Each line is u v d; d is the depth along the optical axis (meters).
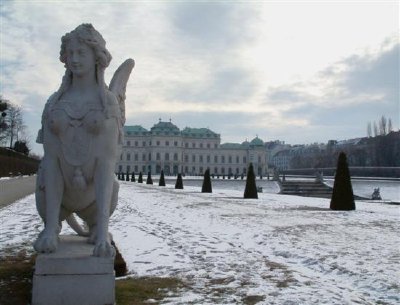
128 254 7.75
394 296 5.53
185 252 8.11
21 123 94.00
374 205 22.98
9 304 4.65
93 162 4.67
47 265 4.40
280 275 6.50
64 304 4.41
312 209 19.47
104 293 4.49
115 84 5.17
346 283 6.24
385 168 101.19
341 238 10.32
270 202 24.08
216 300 5.11
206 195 30.89
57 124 4.59
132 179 75.19
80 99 4.69
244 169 161.50
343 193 19.66
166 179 88.19
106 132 4.68
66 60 4.80
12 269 6.11
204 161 160.50
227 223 12.98
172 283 5.84
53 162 4.69
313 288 5.78
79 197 4.89
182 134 159.25
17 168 57.22
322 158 154.75
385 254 8.27
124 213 15.33
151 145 154.50
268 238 10.09
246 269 6.87
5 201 19.67
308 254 8.16
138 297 5.13
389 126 132.50
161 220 13.34
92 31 4.68
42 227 11.11
